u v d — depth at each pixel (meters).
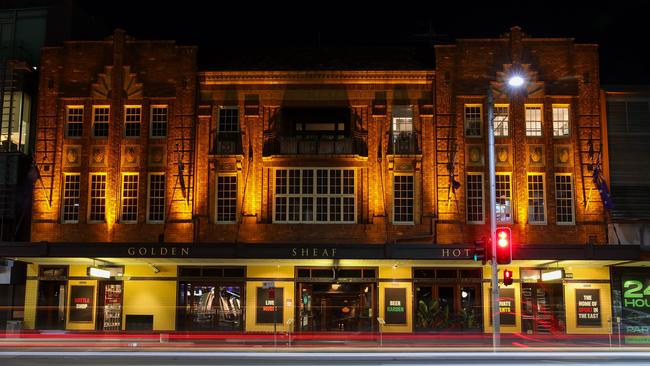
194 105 35.62
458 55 35.75
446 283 34.97
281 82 35.75
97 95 36.00
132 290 35.09
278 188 35.38
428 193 34.84
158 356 23.80
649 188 35.59
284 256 31.73
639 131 36.09
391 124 35.56
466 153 35.34
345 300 35.09
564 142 35.44
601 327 34.56
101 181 35.72
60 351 26.59
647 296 34.88
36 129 36.06
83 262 34.50
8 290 35.12
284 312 34.78
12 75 36.41
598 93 35.59
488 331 34.56
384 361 21.97
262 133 35.53
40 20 38.53
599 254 31.48
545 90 35.50
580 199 34.81
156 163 35.56
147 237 34.94
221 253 31.72
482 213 35.03
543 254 31.53
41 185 35.22
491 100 26.59
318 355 24.58
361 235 34.72
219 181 35.50
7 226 35.28
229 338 33.72
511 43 35.88
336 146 35.19
